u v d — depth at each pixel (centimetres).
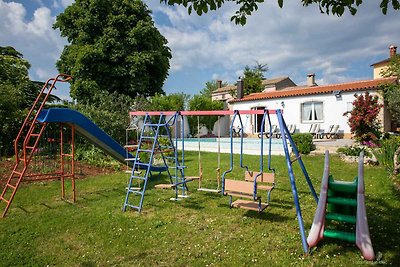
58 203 732
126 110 1803
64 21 2512
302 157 1373
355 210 496
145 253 457
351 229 522
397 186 789
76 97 2403
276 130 2367
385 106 1814
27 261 440
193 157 1539
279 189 830
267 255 440
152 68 2623
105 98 1847
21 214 649
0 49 2216
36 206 709
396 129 1928
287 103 2342
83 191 849
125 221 596
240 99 2669
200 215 630
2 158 1332
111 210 673
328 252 444
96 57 2311
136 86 2448
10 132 1405
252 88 3859
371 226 530
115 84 2431
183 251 460
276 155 1526
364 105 1587
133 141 1689
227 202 726
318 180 923
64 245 492
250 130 2623
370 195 722
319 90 2184
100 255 454
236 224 573
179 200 747
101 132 850
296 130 2286
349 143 1647
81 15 2439
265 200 728
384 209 623
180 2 419
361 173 480
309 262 416
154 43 2584
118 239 510
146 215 636
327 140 1908
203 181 959
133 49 2455
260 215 622
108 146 892
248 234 522
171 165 1266
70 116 753
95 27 2423
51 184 923
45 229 560
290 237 503
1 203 729
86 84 2311
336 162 1206
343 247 459
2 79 1677
